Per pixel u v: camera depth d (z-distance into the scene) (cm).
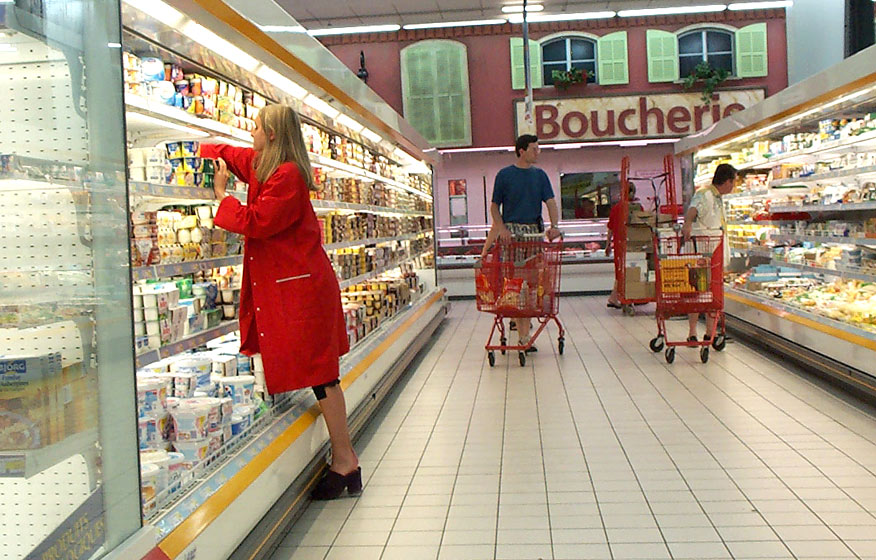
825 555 292
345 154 605
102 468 192
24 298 188
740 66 1359
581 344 802
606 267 1269
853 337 515
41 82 185
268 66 370
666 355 678
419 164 920
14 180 174
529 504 361
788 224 784
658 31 1358
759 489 365
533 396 579
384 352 567
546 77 1377
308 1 1199
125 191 204
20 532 186
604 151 1382
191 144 332
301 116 523
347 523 349
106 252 195
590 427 488
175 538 228
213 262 343
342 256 555
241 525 280
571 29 1363
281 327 350
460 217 1405
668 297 699
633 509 348
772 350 713
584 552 306
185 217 335
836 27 1134
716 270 694
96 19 195
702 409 518
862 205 601
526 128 1272
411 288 828
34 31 179
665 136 1354
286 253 350
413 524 345
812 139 740
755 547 302
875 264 597
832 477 377
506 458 433
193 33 306
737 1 1302
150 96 317
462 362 730
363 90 560
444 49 1375
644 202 1376
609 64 1363
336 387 377
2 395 182
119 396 199
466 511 357
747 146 912
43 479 187
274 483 318
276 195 338
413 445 468
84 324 191
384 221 716
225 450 301
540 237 744
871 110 627
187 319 314
